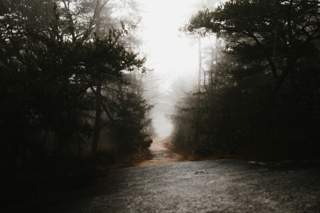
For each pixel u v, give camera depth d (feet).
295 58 55.67
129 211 28.50
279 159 49.49
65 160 47.21
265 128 56.54
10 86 33.65
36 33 44.93
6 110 33.04
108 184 43.24
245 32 60.34
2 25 46.80
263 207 24.82
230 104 67.62
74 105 40.01
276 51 56.29
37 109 36.40
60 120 39.40
